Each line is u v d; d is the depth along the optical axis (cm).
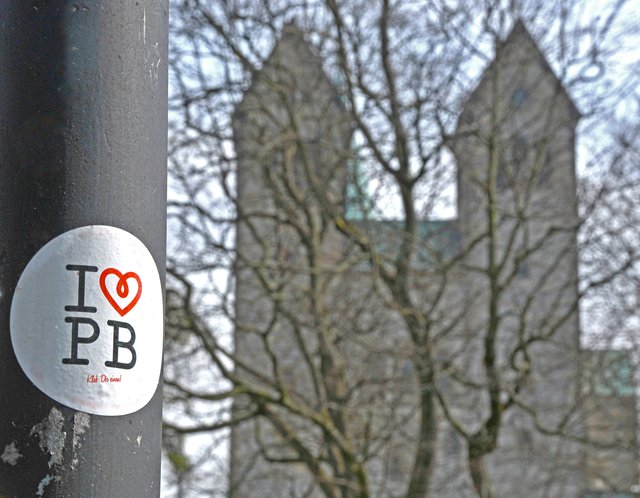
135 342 234
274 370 1711
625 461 2280
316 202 1923
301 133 2141
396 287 1845
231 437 1881
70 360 229
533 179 1922
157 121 244
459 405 2325
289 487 2156
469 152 2039
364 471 1750
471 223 2127
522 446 2372
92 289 231
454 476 2147
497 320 1862
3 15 238
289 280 1823
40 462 224
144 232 239
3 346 229
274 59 1867
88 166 234
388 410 1870
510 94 2000
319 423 1728
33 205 232
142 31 243
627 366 1981
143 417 234
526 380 1834
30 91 235
